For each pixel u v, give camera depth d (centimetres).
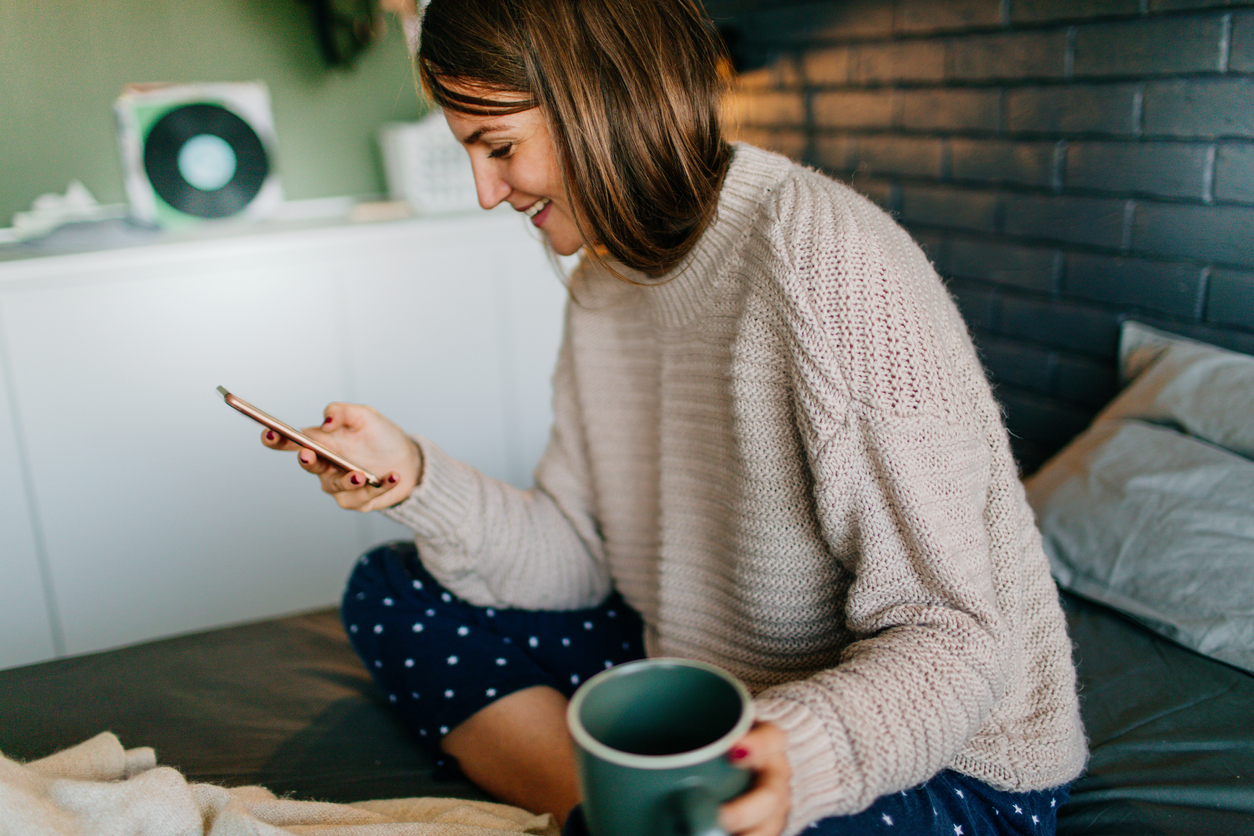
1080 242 147
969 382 74
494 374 223
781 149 211
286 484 203
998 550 74
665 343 92
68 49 209
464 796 92
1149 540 108
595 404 104
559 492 109
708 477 88
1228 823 78
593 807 45
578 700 47
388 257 206
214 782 92
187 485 196
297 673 115
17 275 174
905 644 63
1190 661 101
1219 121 124
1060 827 82
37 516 184
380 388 212
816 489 71
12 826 57
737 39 211
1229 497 107
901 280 70
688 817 43
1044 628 76
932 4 166
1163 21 129
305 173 239
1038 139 151
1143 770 86
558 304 226
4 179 209
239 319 194
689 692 48
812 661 82
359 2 228
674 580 91
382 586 106
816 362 69
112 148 217
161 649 121
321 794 90
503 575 103
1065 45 144
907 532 67
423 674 96
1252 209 123
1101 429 126
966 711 61
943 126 168
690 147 76
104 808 65
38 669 115
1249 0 118
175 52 220
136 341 186
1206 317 130
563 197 84
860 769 56
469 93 76
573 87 73
